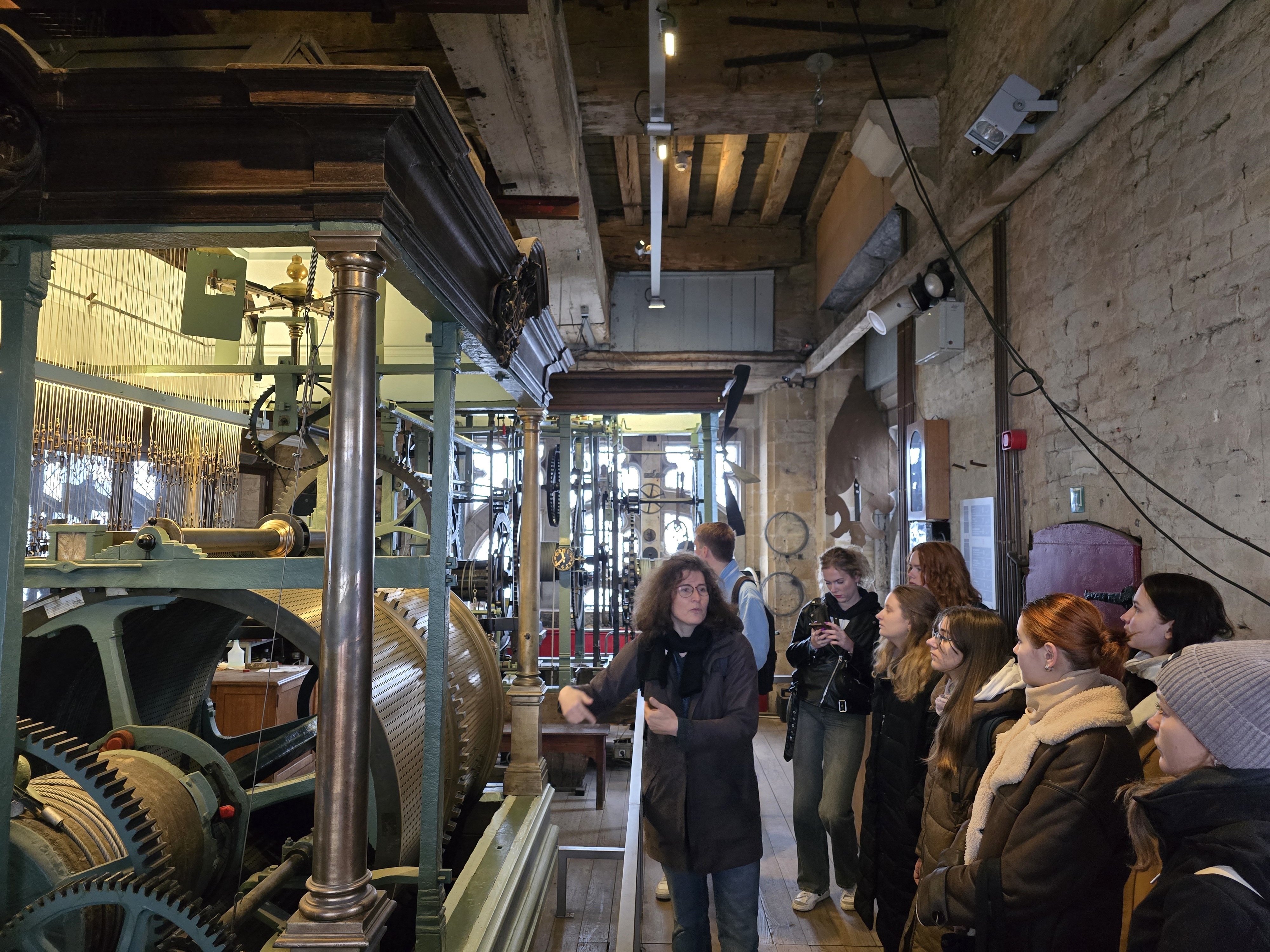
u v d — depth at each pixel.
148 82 1.60
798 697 3.36
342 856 1.56
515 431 5.79
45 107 1.64
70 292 3.52
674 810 2.20
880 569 7.84
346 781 1.57
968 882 1.63
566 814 4.63
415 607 3.56
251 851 3.22
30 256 1.72
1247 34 2.62
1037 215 4.14
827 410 8.57
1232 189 2.68
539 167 4.59
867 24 5.15
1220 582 2.73
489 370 2.99
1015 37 4.17
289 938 1.52
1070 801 1.54
